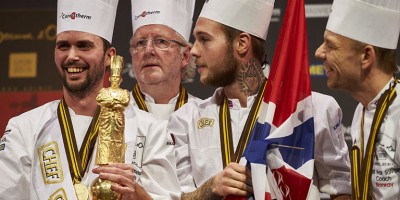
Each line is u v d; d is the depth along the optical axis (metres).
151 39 11.27
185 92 11.63
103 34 10.01
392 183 8.70
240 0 9.73
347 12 8.88
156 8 11.38
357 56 8.86
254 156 8.53
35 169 9.65
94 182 8.59
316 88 12.99
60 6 9.99
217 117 9.82
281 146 8.64
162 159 9.59
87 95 9.87
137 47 11.36
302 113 8.78
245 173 8.70
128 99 8.73
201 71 9.77
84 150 9.70
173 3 11.44
